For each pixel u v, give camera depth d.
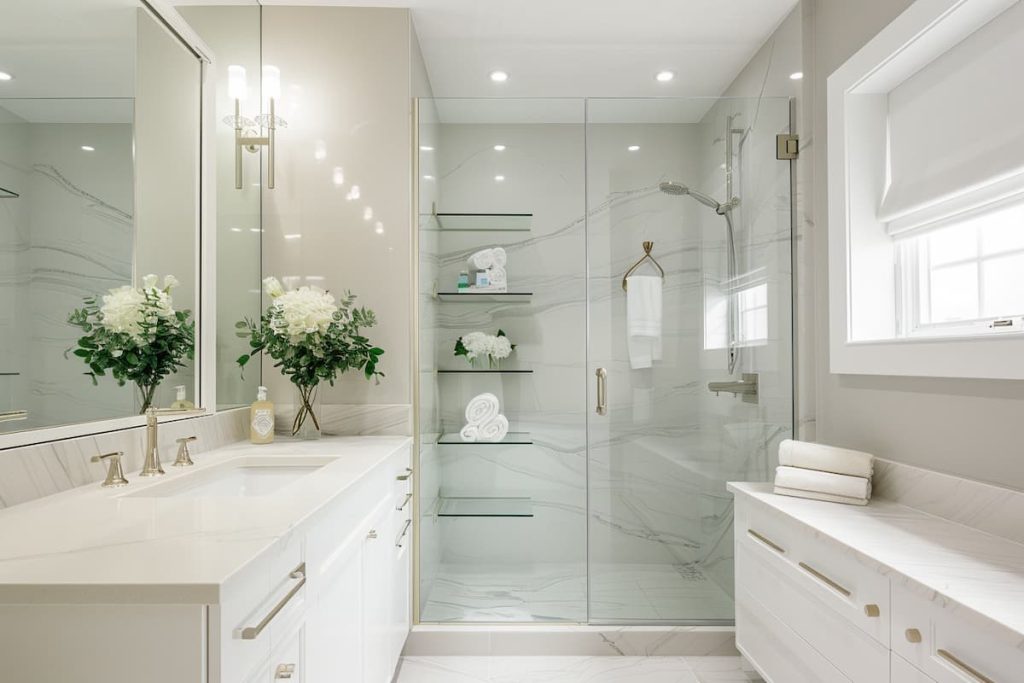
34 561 0.87
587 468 2.59
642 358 2.59
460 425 2.60
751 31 2.66
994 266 1.70
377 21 2.50
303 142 2.49
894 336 2.13
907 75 1.98
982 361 1.54
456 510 2.58
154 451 1.53
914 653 1.25
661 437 2.58
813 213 2.48
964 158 1.72
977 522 1.58
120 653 0.82
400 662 2.38
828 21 2.33
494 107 2.58
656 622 2.52
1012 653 1.00
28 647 0.82
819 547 1.62
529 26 2.61
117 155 1.54
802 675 1.73
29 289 1.25
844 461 1.96
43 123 1.29
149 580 0.80
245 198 2.34
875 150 2.14
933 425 1.78
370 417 2.46
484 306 2.61
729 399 2.57
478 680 2.23
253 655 0.94
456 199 2.59
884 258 2.14
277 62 2.50
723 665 2.36
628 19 2.56
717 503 2.57
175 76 1.82
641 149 2.59
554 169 2.60
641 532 2.57
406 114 2.50
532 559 2.57
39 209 1.28
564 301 2.60
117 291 1.54
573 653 2.44
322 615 1.28
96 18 1.46
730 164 2.58
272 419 2.20
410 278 2.50
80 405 1.40
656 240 2.59
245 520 1.09
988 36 1.64
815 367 2.47
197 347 1.94
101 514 1.13
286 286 2.49
